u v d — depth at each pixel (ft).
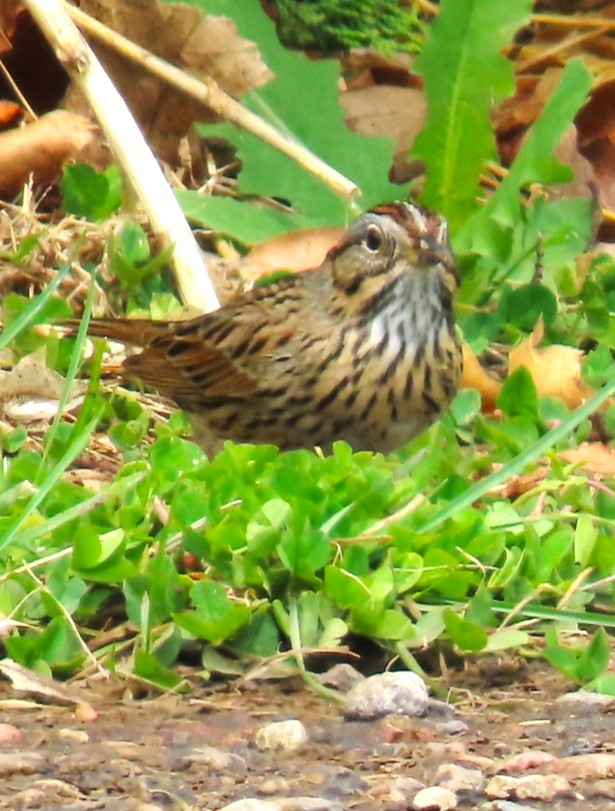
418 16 56.44
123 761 23.80
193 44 48.37
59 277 34.01
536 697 26.81
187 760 23.89
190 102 48.91
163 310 41.14
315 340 34.60
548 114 44.11
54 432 31.71
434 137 44.52
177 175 47.88
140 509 29.40
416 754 24.48
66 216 44.78
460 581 28.53
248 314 35.50
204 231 45.83
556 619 28.73
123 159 41.37
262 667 26.68
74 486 30.91
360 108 50.62
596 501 32.83
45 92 50.49
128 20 48.60
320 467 30.96
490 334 42.50
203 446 36.83
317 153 47.47
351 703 25.68
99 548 27.61
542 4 59.41
